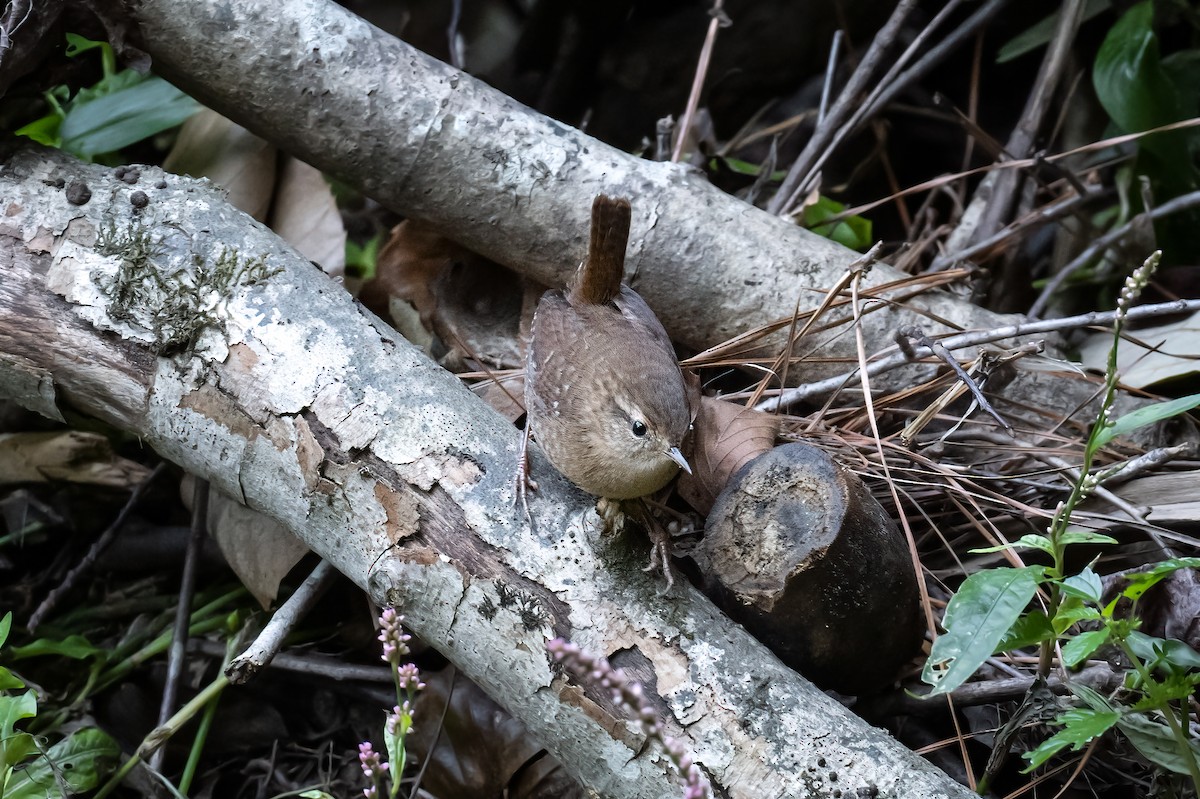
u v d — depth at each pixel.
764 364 3.59
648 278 3.57
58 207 2.96
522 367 3.61
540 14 5.22
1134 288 2.08
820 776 2.22
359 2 5.34
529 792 2.93
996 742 2.58
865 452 3.25
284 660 3.28
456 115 3.45
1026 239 4.46
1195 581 2.81
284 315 2.75
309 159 3.56
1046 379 3.65
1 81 3.09
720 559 2.59
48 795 2.73
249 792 3.30
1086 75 5.08
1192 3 4.86
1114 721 2.14
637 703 1.59
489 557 2.45
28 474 3.64
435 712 3.10
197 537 3.34
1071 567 3.23
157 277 2.82
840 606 2.51
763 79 5.39
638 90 5.39
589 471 2.44
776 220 3.66
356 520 2.56
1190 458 3.47
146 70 3.38
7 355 2.87
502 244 3.58
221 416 2.72
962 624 2.05
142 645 3.52
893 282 3.53
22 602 3.63
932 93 5.43
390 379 2.66
